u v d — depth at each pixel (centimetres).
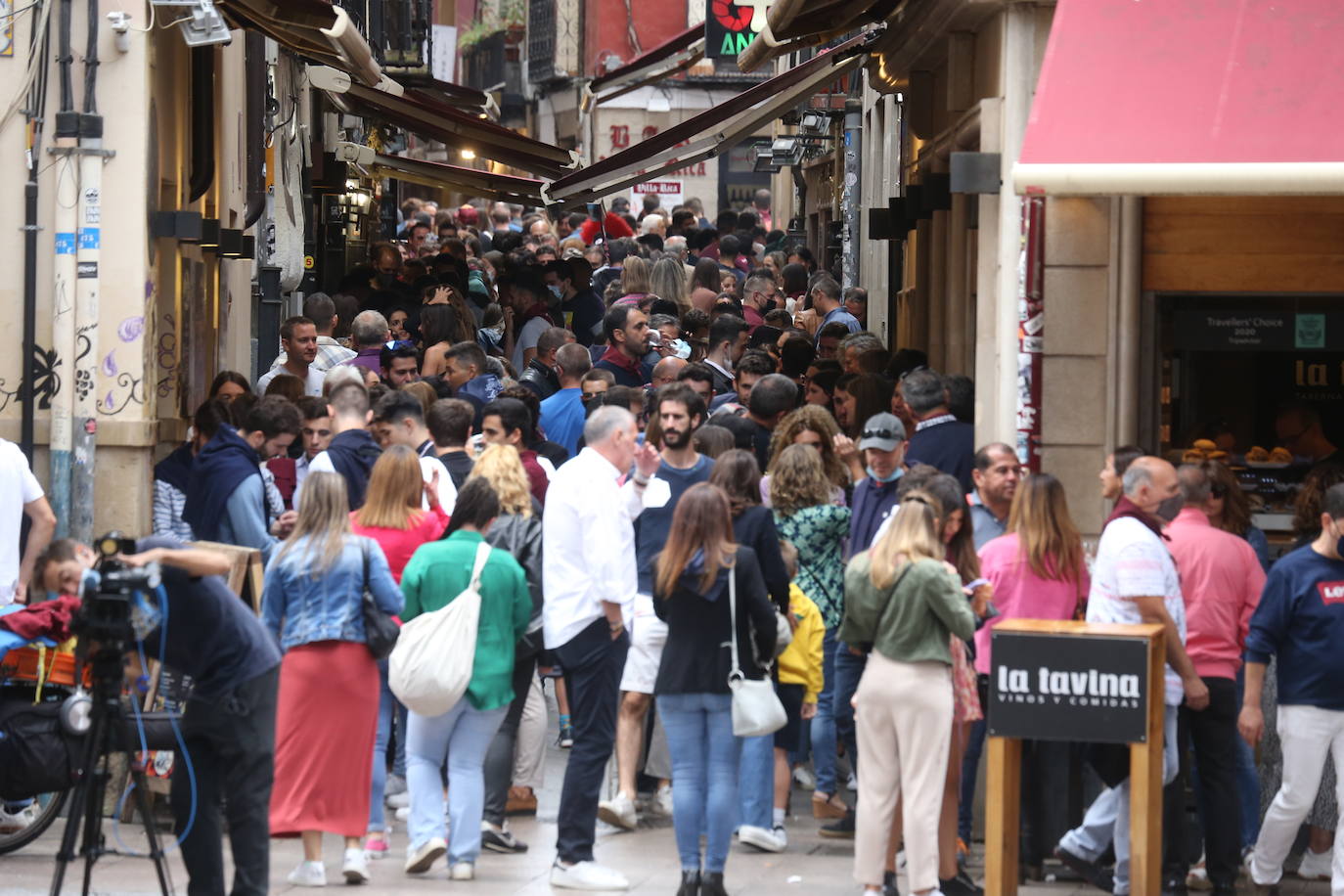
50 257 3234
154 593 2327
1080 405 3095
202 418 3178
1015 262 3139
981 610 2600
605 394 3716
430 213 11356
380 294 5647
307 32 3778
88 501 3212
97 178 3209
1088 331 3088
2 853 2881
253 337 5278
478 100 7469
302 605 2700
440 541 2767
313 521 2712
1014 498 2811
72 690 2847
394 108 6344
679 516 2639
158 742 2625
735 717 2597
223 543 3105
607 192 5978
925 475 2703
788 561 3053
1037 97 2822
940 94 3984
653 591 2708
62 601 2823
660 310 5131
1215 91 2802
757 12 5528
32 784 2791
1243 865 2953
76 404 3212
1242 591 2770
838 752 3666
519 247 8481
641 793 3294
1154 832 2467
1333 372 3095
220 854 2406
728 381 4441
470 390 4012
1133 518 2642
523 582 2798
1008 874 2489
